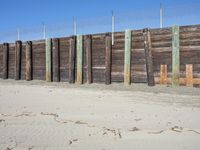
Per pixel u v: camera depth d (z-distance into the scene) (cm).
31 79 2412
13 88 1945
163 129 869
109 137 792
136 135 810
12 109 1188
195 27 1589
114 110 1148
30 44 2416
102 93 1584
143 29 1766
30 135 808
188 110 1122
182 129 865
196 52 1588
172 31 1655
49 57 2256
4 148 702
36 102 1351
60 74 2220
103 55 1961
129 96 1459
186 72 1611
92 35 2016
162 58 1700
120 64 1880
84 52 2055
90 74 2012
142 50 1781
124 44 1855
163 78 1691
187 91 1501
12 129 869
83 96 1505
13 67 2583
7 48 2619
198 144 732
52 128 880
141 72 1786
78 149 700
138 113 1088
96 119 1002
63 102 1342
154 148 707
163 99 1348
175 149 701
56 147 713
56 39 2220
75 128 880
